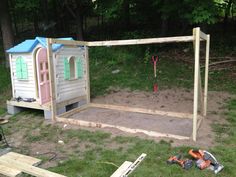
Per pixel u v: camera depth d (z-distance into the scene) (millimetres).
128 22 13789
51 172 3480
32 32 16125
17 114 6270
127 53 10992
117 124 5418
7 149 4379
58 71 5906
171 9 9602
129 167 3541
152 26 13875
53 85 5645
